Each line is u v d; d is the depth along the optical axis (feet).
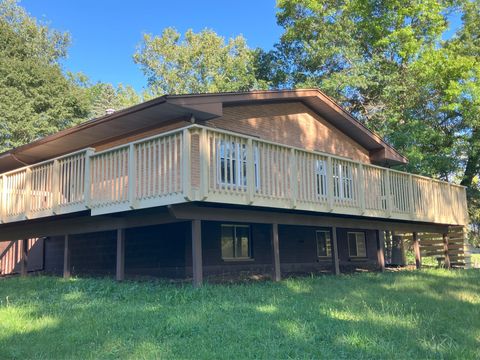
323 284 34.22
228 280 37.22
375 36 86.02
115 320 22.13
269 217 37.09
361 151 57.77
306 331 20.39
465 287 33.86
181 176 29.04
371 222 47.21
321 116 52.42
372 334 20.24
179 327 20.63
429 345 19.08
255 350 17.97
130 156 31.78
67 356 17.65
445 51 79.71
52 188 38.04
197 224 31.60
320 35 87.56
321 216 41.83
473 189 86.12
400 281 36.55
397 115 81.82
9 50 106.52
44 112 103.40
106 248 46.06
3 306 26.94
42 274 47.83
